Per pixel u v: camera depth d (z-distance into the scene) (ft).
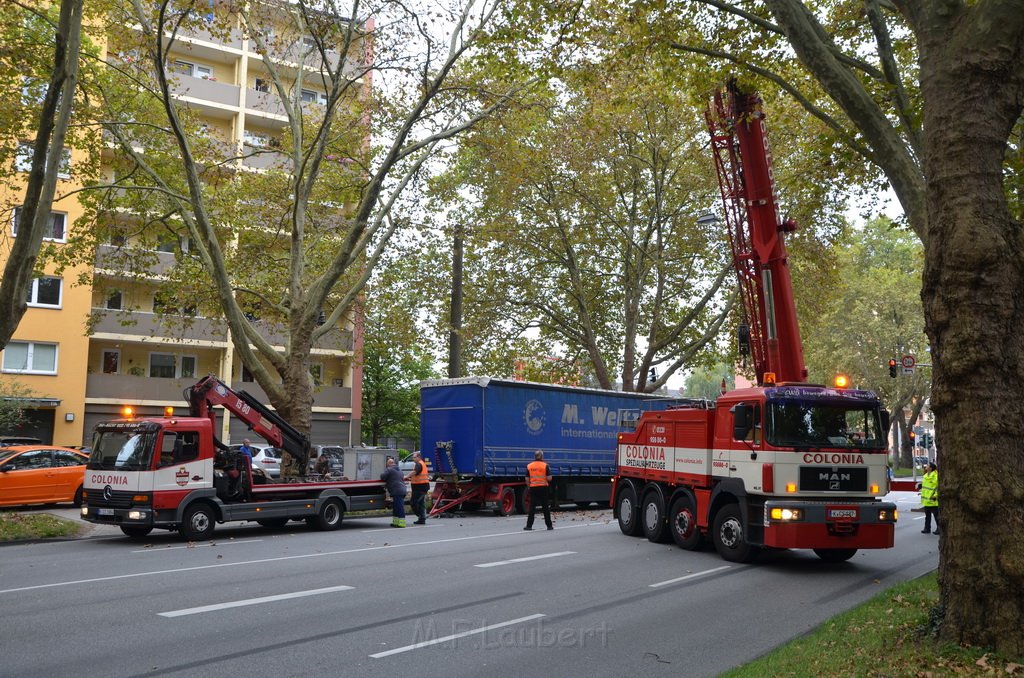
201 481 53.47
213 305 78.18
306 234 86.63
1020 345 22.08
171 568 39.75
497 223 104.58
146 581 35.65
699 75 46.96
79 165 65.67
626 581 36.88
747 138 49.19
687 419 49.62
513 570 39.50
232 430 129.70
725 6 38.63
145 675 21.30
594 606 31.01
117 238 75.97
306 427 69.05
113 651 23.63
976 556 21.90
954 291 22.47
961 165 22.68
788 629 27.55
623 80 53.16
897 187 31.58
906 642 23.03
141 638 25.20
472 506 78.64
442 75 64.64
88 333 79.10
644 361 108.88
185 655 23.26
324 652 23.70
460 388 75.10
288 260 83.41
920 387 171.32
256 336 69.21
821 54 32.04
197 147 75.51
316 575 37.52
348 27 63.10
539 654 23.82
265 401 132.57
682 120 95.81
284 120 136.26
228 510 54.70
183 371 130.21
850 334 174.09
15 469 66.39
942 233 22.89
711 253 106.11
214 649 23.94
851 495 42.68
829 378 180.34
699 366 122.52
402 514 64.08
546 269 113.29
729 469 44.91
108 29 65.05
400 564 41.34
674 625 27.96
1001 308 22.04
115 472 52.47
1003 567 21.43
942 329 22.76
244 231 82.53
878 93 46.83
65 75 48.24
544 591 33.88
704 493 47.26
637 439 55.72
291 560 42.88
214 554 45.60
